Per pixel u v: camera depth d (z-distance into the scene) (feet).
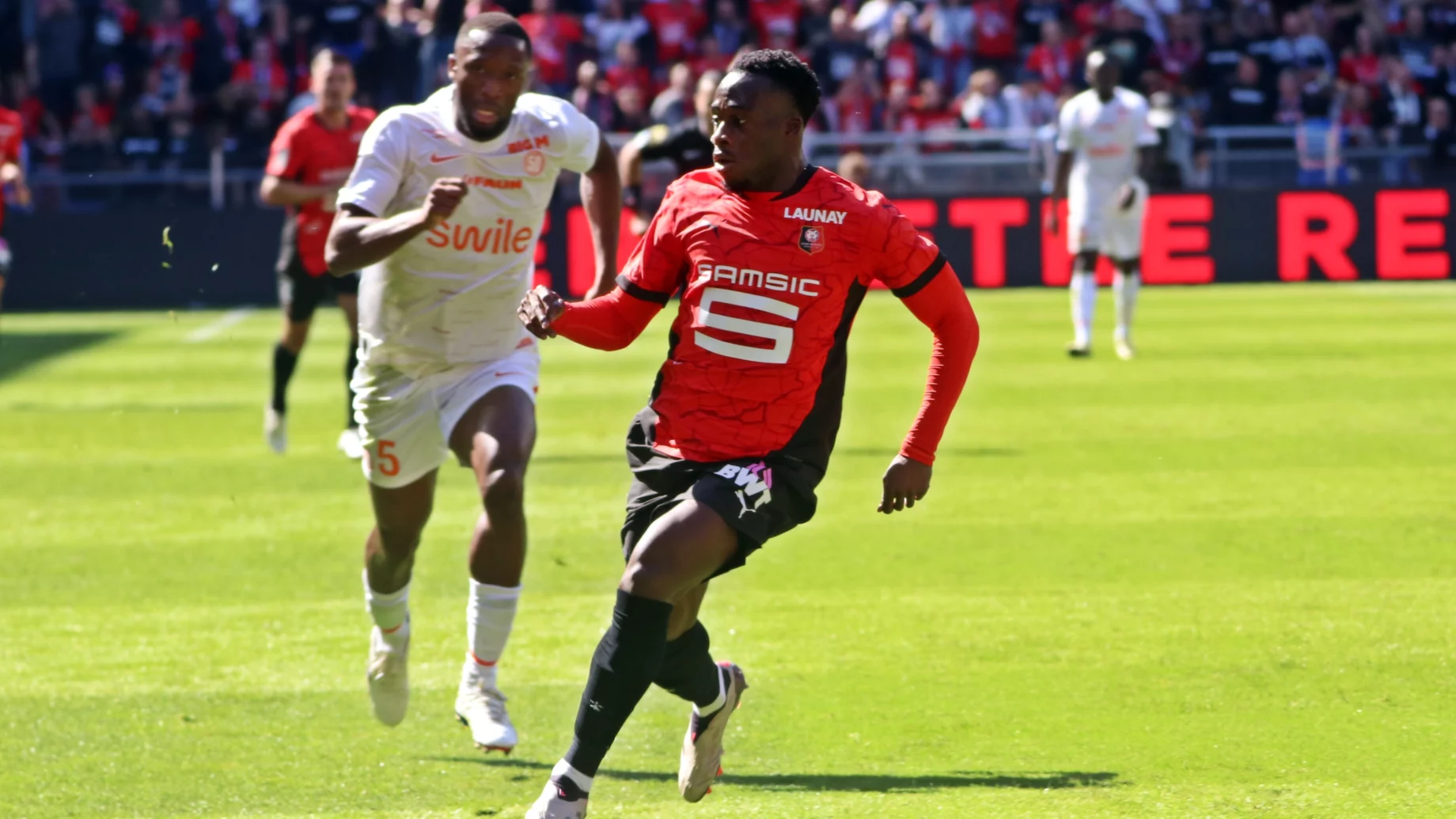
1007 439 91.71
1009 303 177.68
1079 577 60.64
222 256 187.62
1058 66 226.17
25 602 59.21
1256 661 49.42
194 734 44.29
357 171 44.06
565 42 218.38
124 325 168.76
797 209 35.45
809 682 48.11
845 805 38.04
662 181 193.47
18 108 218.59
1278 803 37.52
